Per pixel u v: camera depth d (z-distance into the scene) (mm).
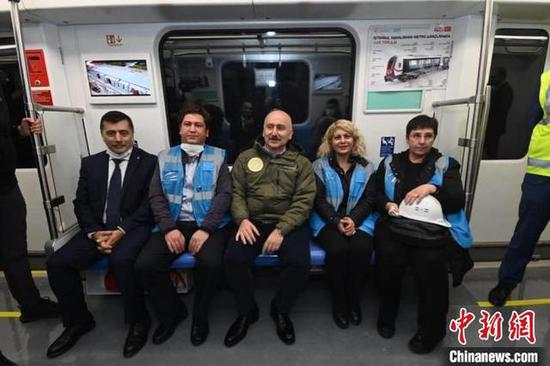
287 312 1934
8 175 1803
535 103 1918
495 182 2619
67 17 2105
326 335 1926
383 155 2555
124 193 2047
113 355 1804
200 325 1889
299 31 2312
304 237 2002
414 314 2107
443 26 2307
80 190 2043
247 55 2359
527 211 1947
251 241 1897
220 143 2535
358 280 1961
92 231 1950
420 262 1735
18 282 1931
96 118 2447
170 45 2336
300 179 2072
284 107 2469
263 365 1718
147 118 2447
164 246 1890
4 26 2188
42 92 2279
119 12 2055
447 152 2320
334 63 2389
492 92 2455
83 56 2320
